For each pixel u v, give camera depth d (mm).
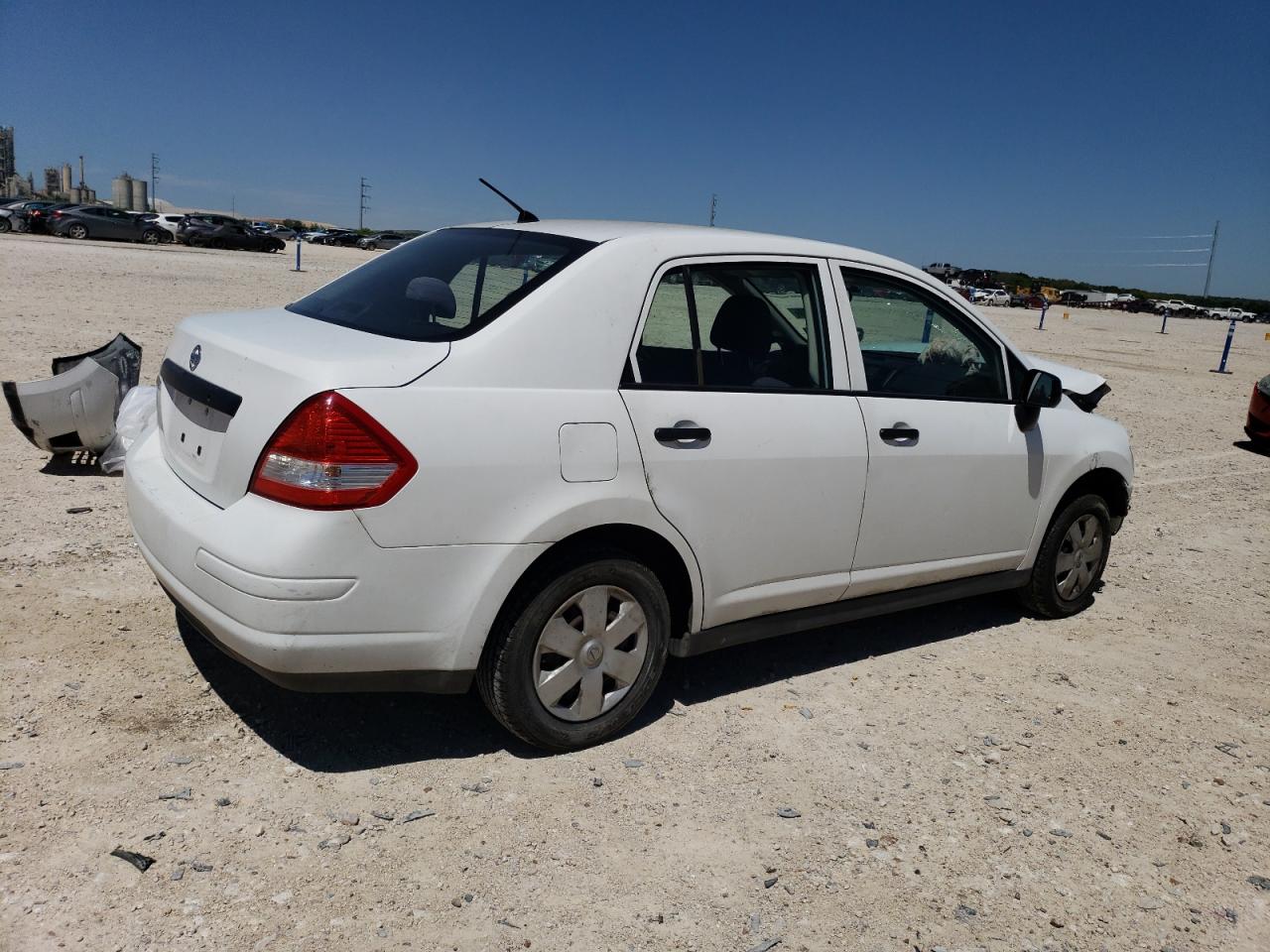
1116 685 4586
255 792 3068
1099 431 5301
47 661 3732
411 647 3027
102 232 42219
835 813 3301
